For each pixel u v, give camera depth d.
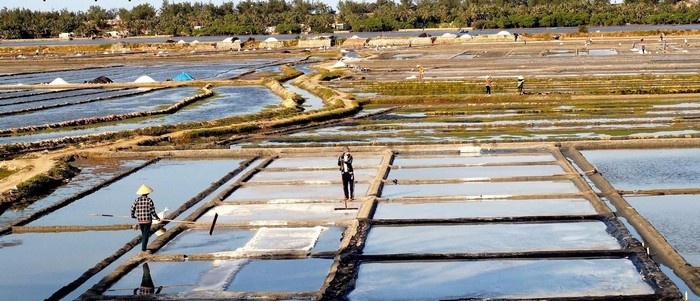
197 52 123.88
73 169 30.17
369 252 17.73
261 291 15.37
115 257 18.02
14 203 24.59
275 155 31.56
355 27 181.00
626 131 33.94
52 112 50.19
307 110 46.66
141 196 18.25
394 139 34.38
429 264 16.78
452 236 18.84
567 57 79.25
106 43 154.75
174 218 21.62
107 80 71.19
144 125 42.31
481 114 41.34
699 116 37.41
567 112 40.34
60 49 139.00
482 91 50.56
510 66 70.12
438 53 97.56
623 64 66.75
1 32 196.62
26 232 20.86
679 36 111.56
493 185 24.55
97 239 19.97
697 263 16.30
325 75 67.56
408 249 17.88
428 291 15.15
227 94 59.66
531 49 96.94
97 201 24.66
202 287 15.79
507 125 36.72
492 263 16.69
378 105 47.34
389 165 28.05
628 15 156.75
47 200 25.05
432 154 30.66
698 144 30.22
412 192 23.78
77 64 106.00
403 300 14.73
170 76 80.19
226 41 135.12
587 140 31.09
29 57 125.38
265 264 17.17
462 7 187.62
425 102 47.53
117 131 38.81
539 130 35.25
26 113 49.78
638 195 22.56
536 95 46.53
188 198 24.66
